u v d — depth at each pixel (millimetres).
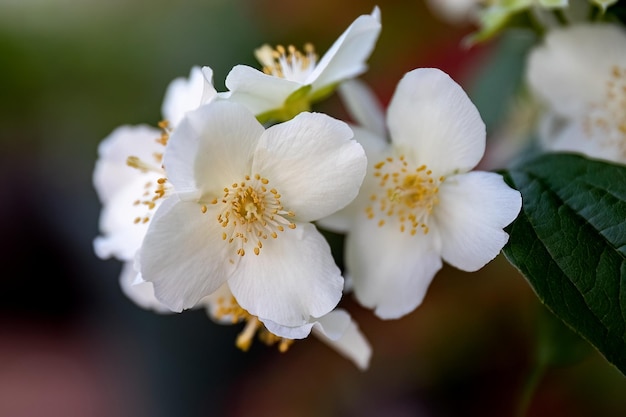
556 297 195
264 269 203
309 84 205
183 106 219
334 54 205
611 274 196
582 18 232
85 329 432
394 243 211
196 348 359
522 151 265
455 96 203
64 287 439
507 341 315
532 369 235
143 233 209
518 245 199
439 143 206
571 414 294
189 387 360
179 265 200
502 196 201
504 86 280
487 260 202
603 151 229
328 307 201
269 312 202
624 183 204
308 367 362
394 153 211
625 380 280
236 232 204
